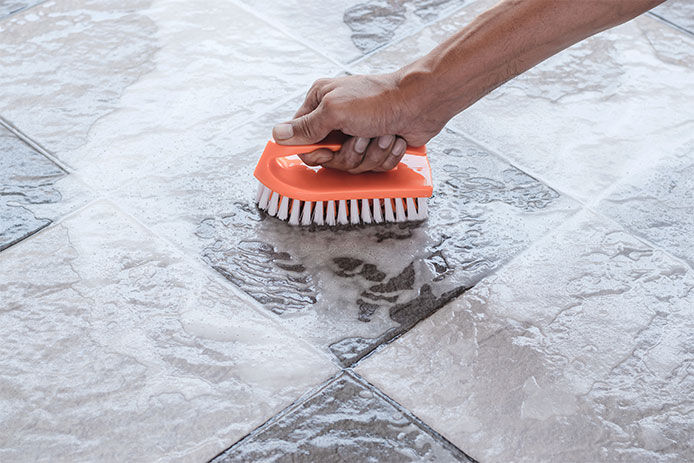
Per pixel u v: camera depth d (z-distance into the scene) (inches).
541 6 43.3
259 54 61.1
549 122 57.4
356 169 49.1
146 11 64.0
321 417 40.1
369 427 39.9
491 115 57.7
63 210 49.5
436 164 54.0
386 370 42.3
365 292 46.1
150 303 44.7
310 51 61.7
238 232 48.8
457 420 40.4
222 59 60.5
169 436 39.0
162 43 61.3
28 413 39.5
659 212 51.7
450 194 52.1
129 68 59.2
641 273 48.0
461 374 42.3
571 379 42.4
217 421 39.7
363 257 47.9
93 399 40.2
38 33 61.4
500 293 46.4
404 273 47.2
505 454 39.2
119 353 42.3
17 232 48.0
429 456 38.9
